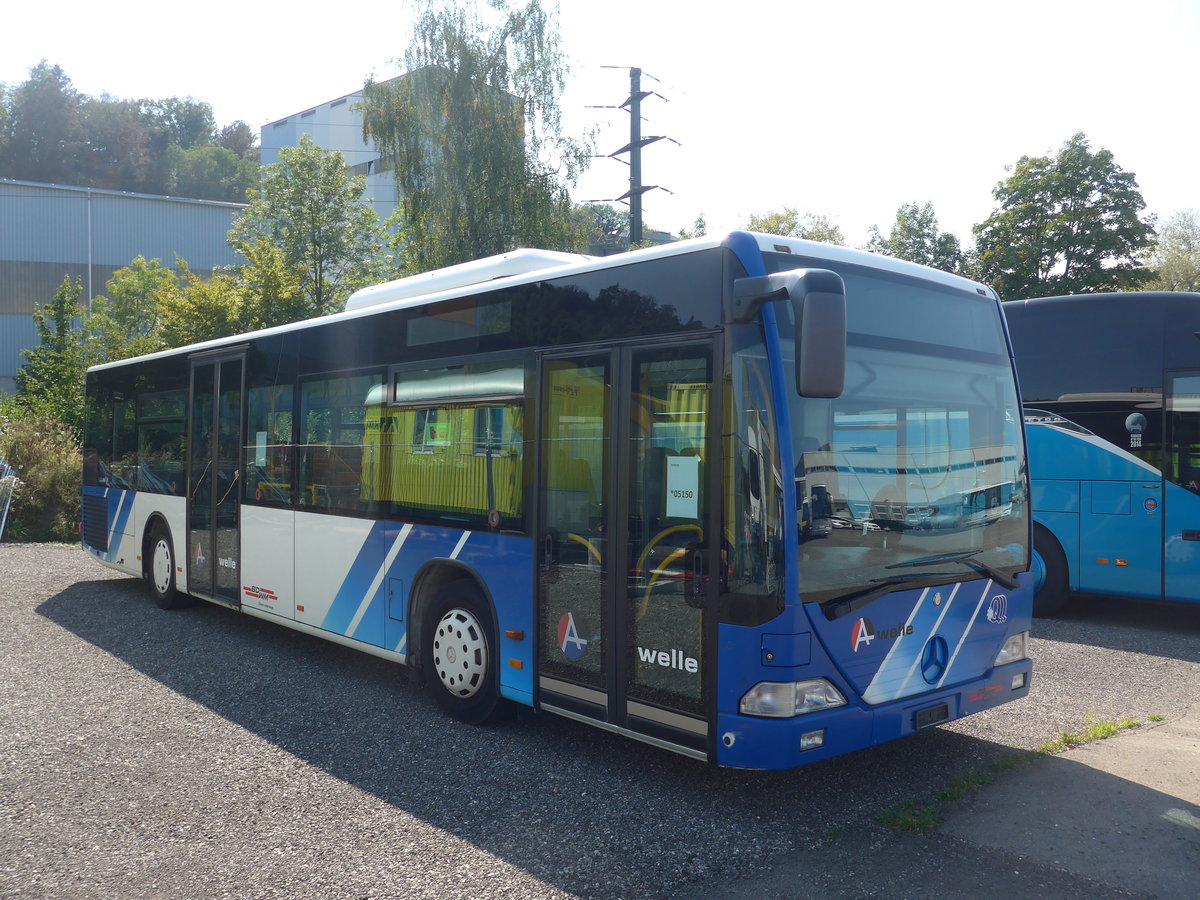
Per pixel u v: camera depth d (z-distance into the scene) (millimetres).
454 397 6215
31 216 58281
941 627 4879
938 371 5117
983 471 5281
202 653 8188
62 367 25562
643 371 4891
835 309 4000
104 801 4734
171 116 128125
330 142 77000
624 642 4895
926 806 4645
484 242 32469
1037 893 3766
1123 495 9422
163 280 31109
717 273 4562
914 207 48188
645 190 32781
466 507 6066
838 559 4430
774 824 4480
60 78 108688
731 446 4395
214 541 9125
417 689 7043
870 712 4477
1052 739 5758
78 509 18344
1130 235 35750
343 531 7238
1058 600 9914
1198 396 9047
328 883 3848
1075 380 9773
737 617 4324
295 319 29125
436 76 31906
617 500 4973
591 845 4230
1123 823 4453
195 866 3998
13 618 9719
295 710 6438
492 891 3781
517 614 5625
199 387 9523
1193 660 8023
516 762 5379
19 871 3941
